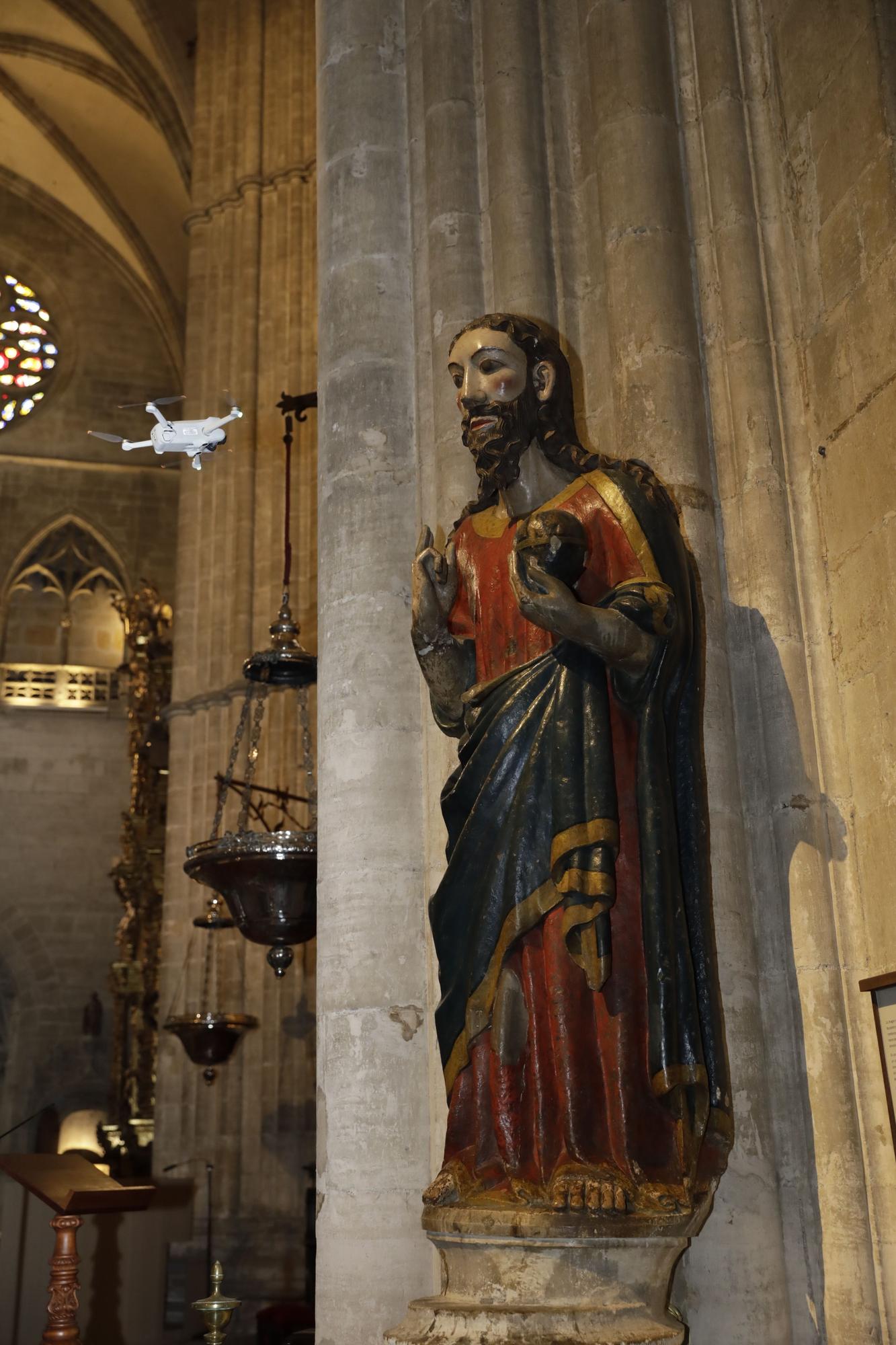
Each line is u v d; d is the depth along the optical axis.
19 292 24.64
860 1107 3.43
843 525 3.79
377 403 4.67
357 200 4.93
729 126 4.31
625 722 3.18
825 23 4.04
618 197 4.28
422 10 4.99
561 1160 2.92
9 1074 21.17
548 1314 2.78
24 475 23.73
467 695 3.39
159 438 4.63
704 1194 3.09
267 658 8.88
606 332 4.36
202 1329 12.05
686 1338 2.96
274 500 15.05
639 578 3.20
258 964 13.43
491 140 4.66
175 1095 13.59
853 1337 3.27
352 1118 3.97
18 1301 7.56
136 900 18.98
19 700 22.70
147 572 23.77
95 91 22.14
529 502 3.53
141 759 19.52
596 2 4.56
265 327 15.92
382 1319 3.76
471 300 4.55
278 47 17.22
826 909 3.61
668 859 3.04
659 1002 2.94
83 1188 5.04
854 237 3.84
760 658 3.86
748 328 4.12
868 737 3.59
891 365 3.60
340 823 4.27
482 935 3.12
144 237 23.98
